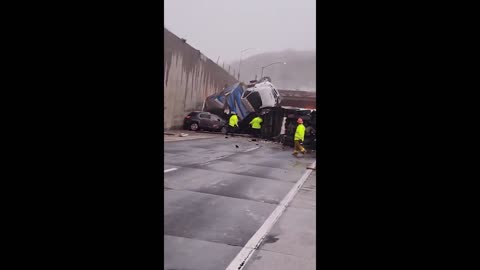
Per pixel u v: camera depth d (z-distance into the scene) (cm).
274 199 651
